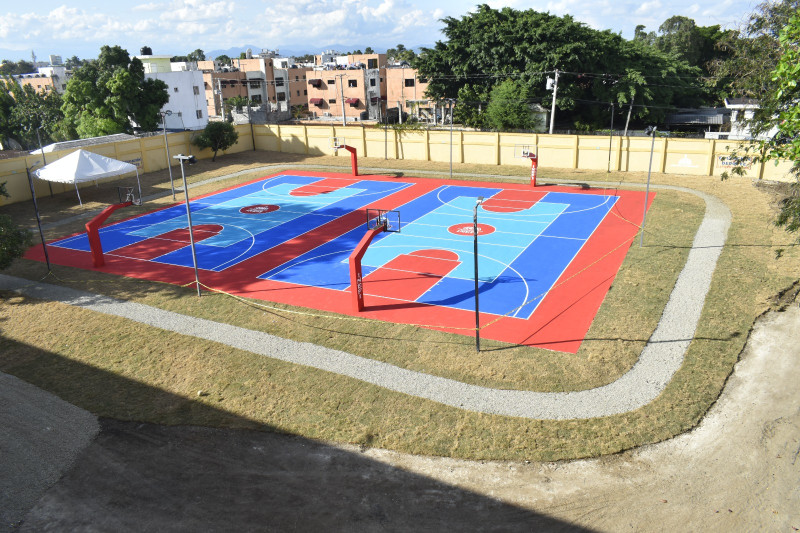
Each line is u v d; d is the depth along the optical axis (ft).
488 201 125.29
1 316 71.61
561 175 148.15
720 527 37.04
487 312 68.80
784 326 62.85
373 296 74.69
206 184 151.33
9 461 44.91
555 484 41.11
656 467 42.55
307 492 40.86
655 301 69.97
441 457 44.16
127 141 158.61
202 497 40.63
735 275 77.30
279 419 49.39
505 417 48.62
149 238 104.58
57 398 53.57
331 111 331.77
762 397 50.67
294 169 169.68
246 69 369.30
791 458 43.09
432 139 172.04
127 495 41.06
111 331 66.80
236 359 59.52
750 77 73.61
